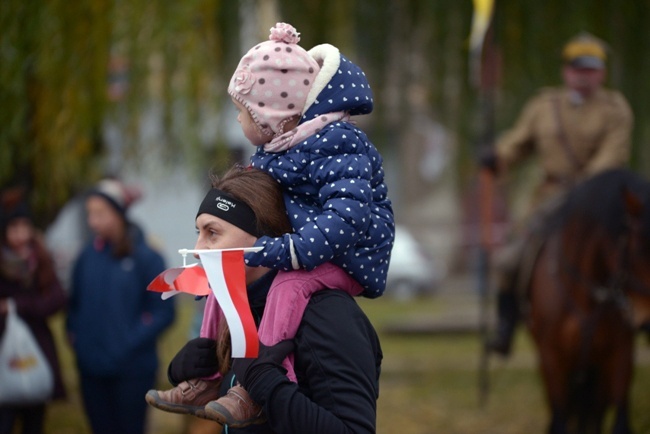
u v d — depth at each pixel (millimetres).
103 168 10789
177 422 11156
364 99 3715
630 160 11445
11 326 8039
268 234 3645
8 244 8117
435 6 10930
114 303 8250
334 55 3701
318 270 3613
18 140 9562
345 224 3496
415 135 28109
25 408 8406
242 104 3693
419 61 11336
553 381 8195
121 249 8305
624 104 9508
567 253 8148
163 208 23156
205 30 9797
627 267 7785
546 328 8203
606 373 8125
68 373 13312
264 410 3455
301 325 3568
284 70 3639
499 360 14875
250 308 3674
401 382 13547
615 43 11266
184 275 3596
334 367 3473
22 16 9148
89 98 9625
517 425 11047
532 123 9766
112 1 9406
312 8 10766
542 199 9703
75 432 10461
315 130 3625
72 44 9359
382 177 3801
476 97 11477
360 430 3412
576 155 9492
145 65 9594
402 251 26156
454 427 10992
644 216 7664
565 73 9555
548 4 10984
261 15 10539
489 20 10477
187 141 9984
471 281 26000
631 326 7973
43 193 9938
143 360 8297
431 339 17406
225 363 3713
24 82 9266
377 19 11125
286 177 3648
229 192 3660
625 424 7996
